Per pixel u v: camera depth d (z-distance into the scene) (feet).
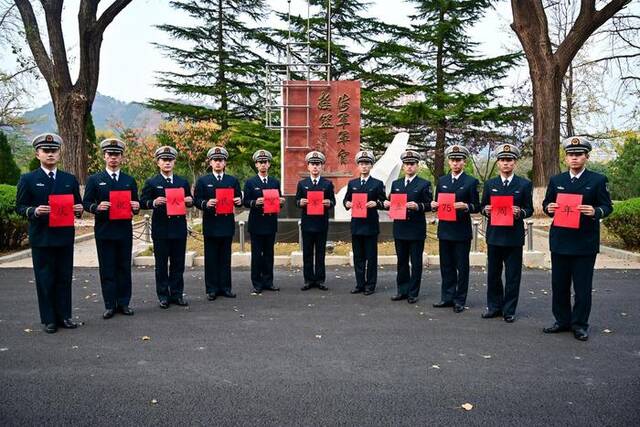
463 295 21.50
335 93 41.96
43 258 18.47
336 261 32.19
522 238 19.92
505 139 80.53
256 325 19.38
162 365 15.24
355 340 17.52
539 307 22.13
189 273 29.86
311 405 12.56
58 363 15.44
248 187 25.27
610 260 33.47
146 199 22.24
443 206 21.49
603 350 16.55
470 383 13.87
